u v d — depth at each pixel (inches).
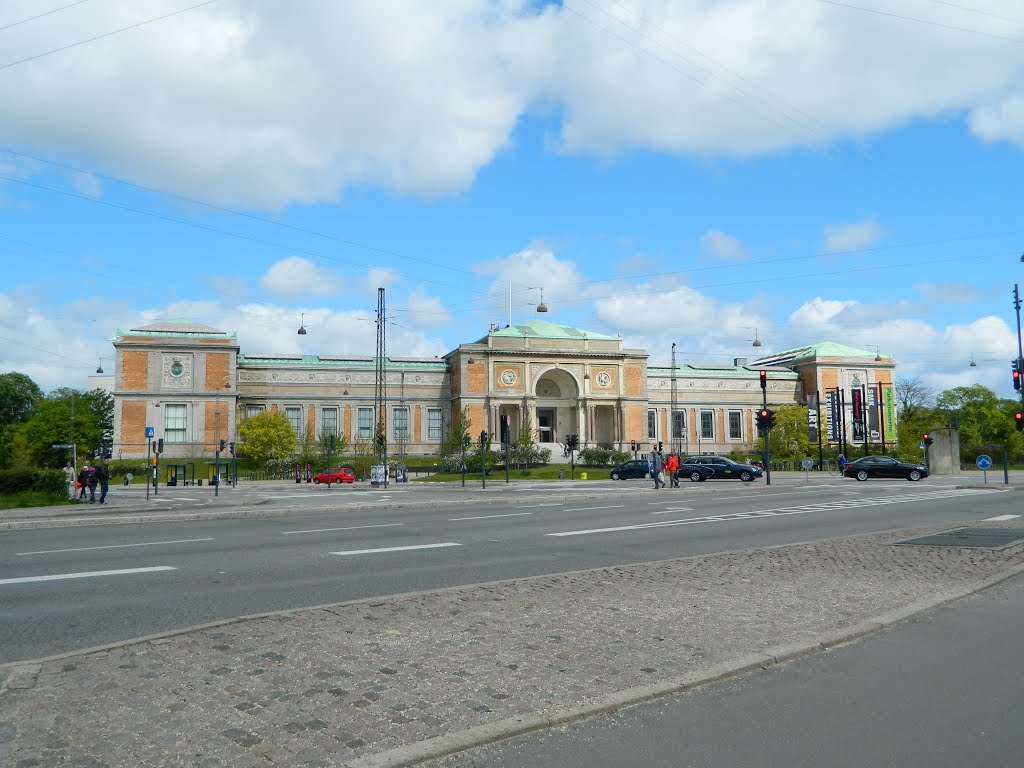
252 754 197.8
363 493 1695.4
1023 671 283.7
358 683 252.7
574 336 3801.7
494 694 243.9
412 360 3750.0
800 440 3462.1
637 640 310.7
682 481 2058.3
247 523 863.7
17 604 398.3
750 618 351.3
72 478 2228.1
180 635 311.4
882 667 286.4
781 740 218.5
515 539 695.1
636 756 206.1
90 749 199.9
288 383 3565.5
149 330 3292.3
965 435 4276.6
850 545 616.1
